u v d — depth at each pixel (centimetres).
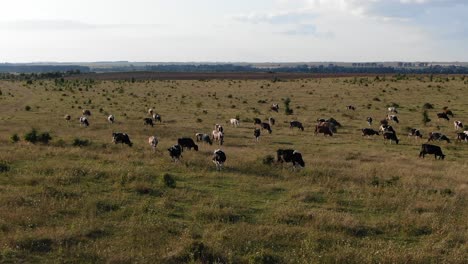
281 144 3859
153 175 2453
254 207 1994
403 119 5566
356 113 5991
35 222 1655
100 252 1406
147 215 1802
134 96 8031
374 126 5038
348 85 9638
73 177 2320
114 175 2398
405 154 3572
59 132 4219
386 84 9481
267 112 6056
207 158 2989
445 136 4231
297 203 2064
